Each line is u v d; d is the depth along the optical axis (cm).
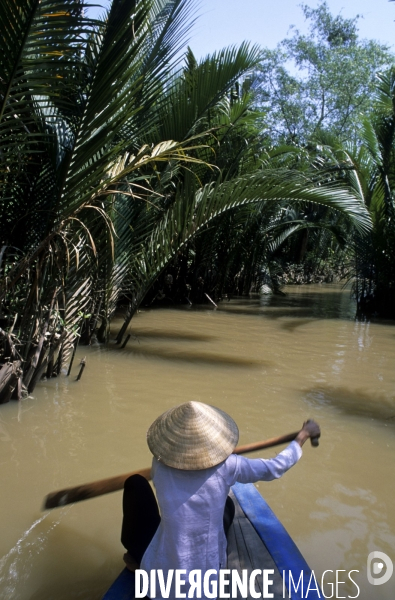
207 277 1380
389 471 391
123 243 740
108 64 432
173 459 220
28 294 522
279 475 243
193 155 910
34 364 530
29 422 466
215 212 744
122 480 280
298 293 1809
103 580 266
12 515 321
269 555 252
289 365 699
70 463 388
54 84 431
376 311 1291
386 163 1228
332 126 2853
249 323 1058
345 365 710
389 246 1245
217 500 221
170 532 217
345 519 325
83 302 657
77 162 463
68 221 473
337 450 425
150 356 719
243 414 498
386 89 1207
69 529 309
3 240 551
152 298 1259
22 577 267
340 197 779
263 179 746
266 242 1653
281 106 2819
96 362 676
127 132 599
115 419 476
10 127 457
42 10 381
